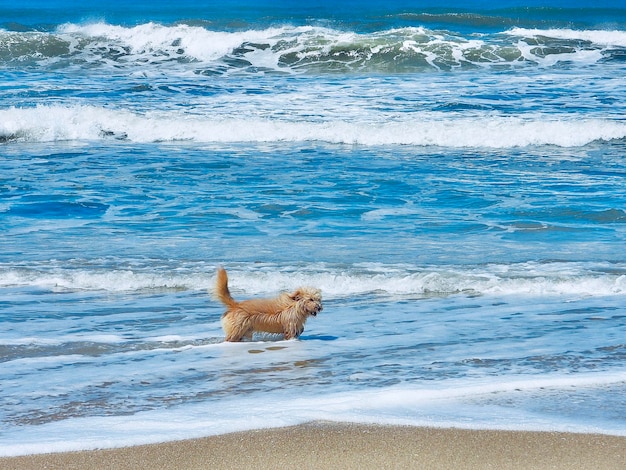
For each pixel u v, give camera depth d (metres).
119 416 6.33
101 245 13.05
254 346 8.58
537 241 13.28
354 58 33.84
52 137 22.69
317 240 13.31
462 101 26.02
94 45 35.84
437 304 10.36
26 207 15.53
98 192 16.75
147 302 10.48
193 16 49.69
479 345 8.46
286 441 5.59
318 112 24.56
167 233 13.80
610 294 10.70
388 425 5.87
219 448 5.48
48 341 8.75
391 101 26.19
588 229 14.05
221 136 22.52
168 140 22.61
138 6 55.75
